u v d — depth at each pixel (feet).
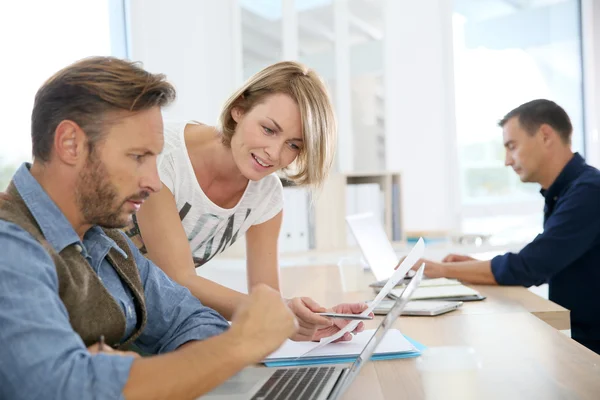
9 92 10.37
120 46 11.94
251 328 2.98
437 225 14.65
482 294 6.88
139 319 4.17
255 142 5.34
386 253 7.99
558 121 8.18
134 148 3.28
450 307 5.90
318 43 13.64
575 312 8.02
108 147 3.25
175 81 12.28
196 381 2.87
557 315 5.83
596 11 16.05
